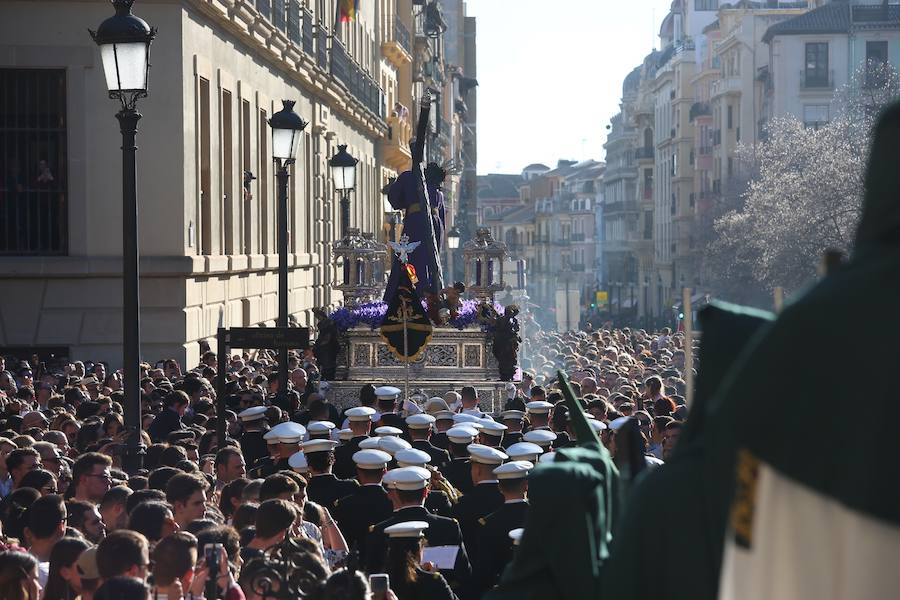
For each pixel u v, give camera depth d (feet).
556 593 12.19
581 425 13.50
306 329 45.34
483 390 68.39
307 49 128.26
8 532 27.96
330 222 151.53
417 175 71.67
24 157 79.41
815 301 5.86
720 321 9.06
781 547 5.89
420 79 256.93
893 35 264.31
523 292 125.08
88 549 21.13
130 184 40.11
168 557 19.88
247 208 102.83
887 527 5.60
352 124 172.65
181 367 80.02
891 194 6.10
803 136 207.00
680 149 388.57
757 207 205.87
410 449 33.14
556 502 12.10
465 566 27.66
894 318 5.65
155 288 79.71
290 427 38.55
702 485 8.63
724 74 317.83
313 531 27.48
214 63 89.30
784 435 5.82
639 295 463.42
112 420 42.14
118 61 39.75
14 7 78.33
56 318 78.79
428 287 69.67
